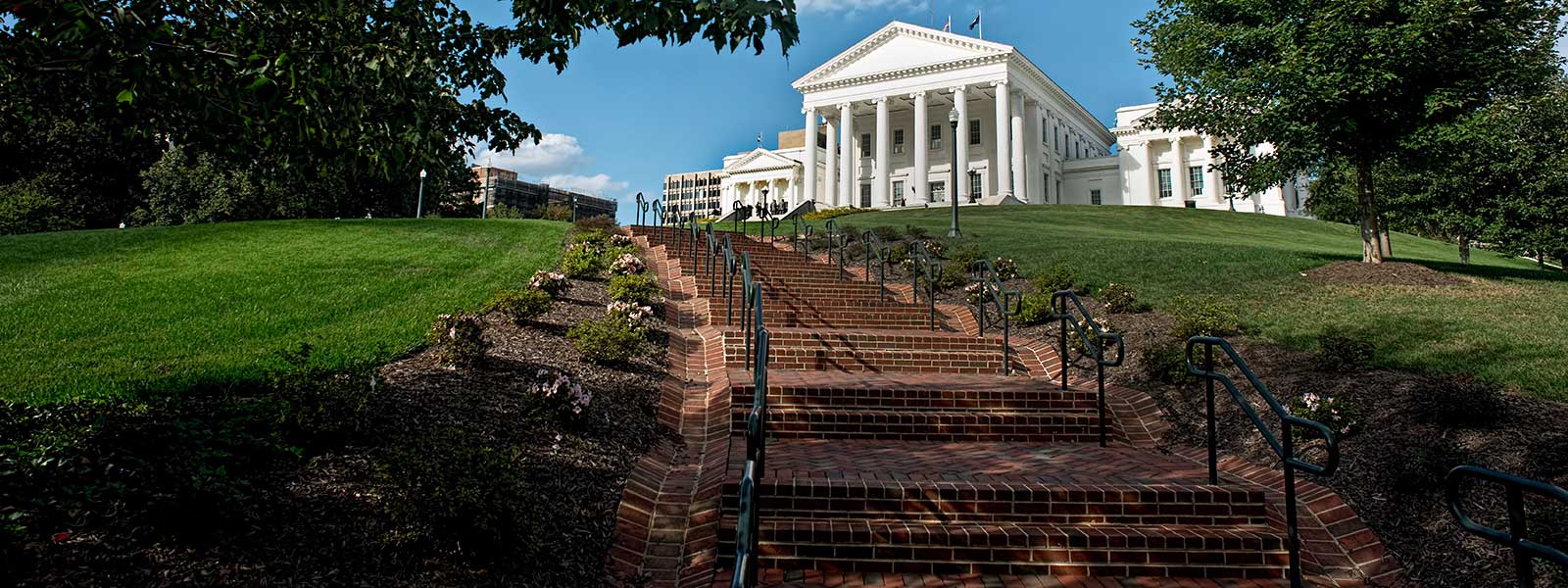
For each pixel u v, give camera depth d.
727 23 4.14
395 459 3.63
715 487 4.80
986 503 4.49
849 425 6.38
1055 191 61.72
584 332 7.55
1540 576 3.79
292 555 3.29
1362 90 12.02
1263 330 9.06
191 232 15.15
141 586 2.84
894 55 55.66
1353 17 12.10
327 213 40.22
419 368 6.11
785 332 8.54
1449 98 12.19
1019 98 53.75
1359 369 7.02
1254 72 13.36
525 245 15.30
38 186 31.41
